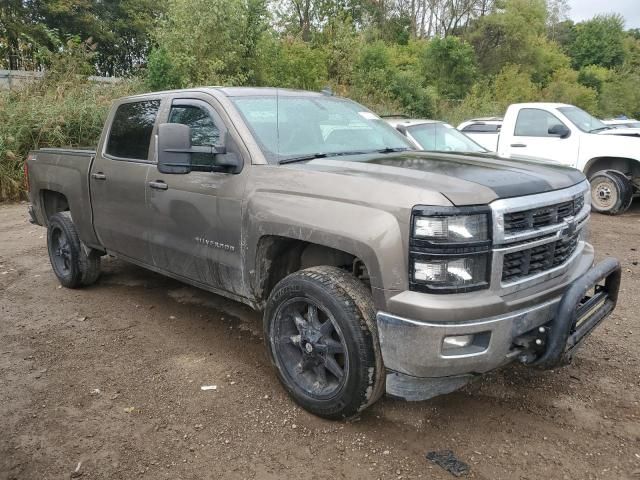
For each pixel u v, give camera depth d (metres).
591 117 10.82
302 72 21.19
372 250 2.86
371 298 3.09
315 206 3.18
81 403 3.53
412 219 2.78
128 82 15.73
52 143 11.96
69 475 2.85
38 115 12.11
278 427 3.25
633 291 5.60
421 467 2.88
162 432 3.22
